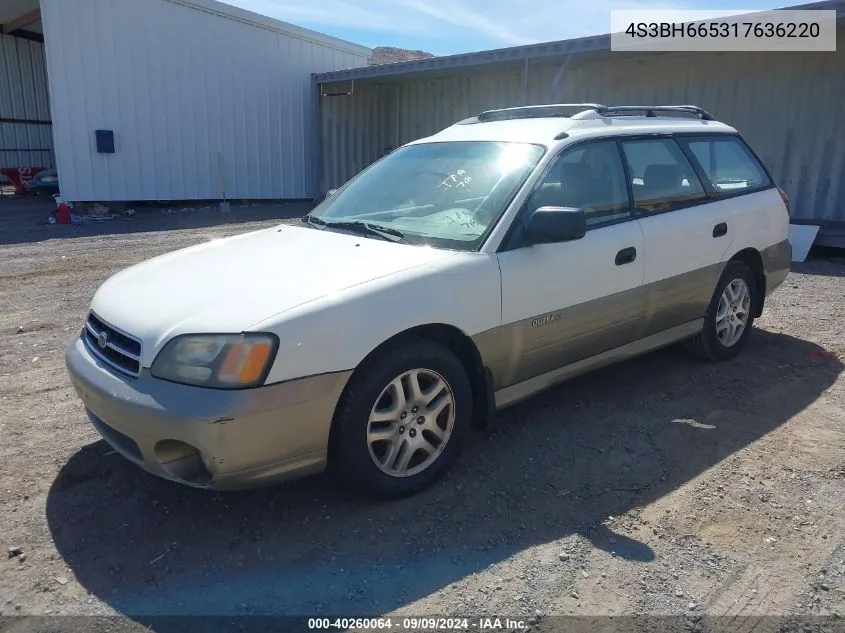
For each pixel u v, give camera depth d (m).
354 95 17.77
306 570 2.77
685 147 4.81
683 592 2.61
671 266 4.41
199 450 2.72
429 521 3.11
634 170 4.35
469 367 3.55
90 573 2.76
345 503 3.27
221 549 2.92
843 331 5.98
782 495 3.30
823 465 3.59
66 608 2.55
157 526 3.08
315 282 3.11
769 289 5.44
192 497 3.31
